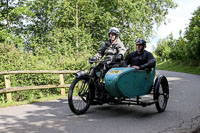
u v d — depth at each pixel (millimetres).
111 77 4840
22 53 8922
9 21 20672
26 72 7465
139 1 21016
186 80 17219
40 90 8477
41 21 20859
